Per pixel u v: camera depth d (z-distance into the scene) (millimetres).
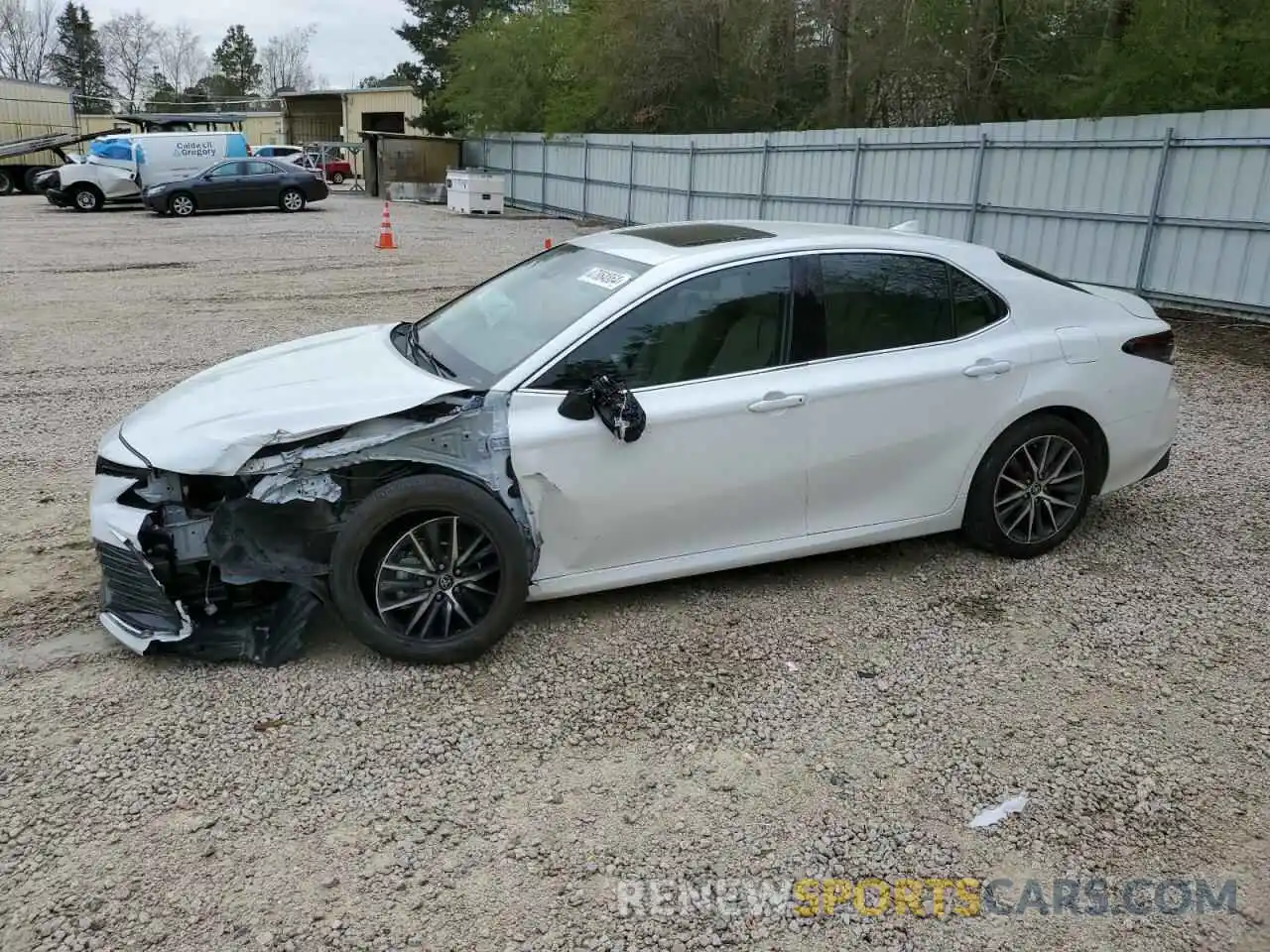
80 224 23438
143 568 3611
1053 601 4457
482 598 3834
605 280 4227
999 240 13828
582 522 3920
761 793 3131
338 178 50656
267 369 4180
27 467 6094
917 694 3697
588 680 3740
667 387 4000
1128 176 11828
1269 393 8344
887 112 21641
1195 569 4820
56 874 2711
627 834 2938
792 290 4234
